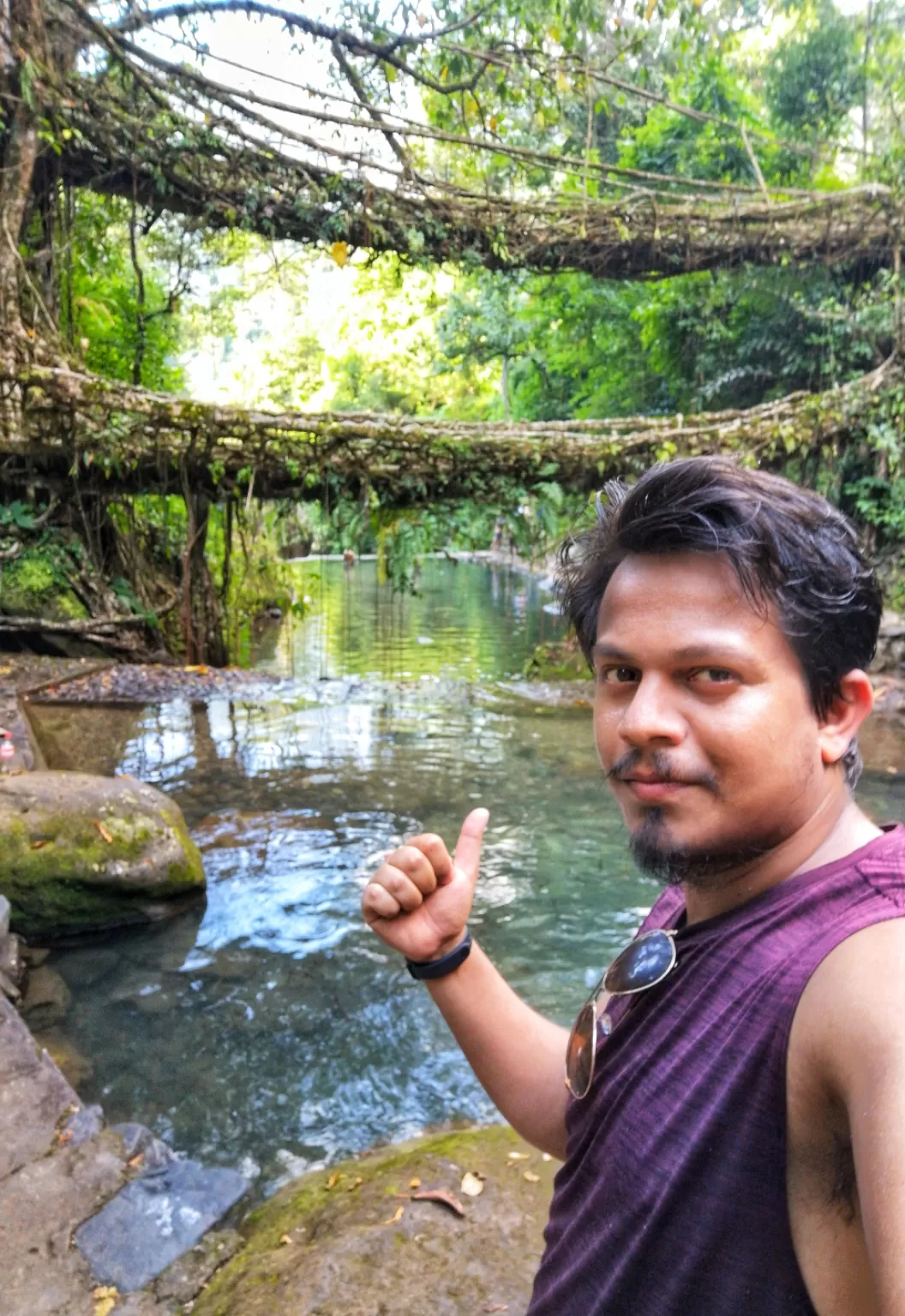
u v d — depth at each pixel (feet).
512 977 12.23
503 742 22.54
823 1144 2.02
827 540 2.46
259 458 27.68
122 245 36.01
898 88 35.50
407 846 3.59
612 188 36.55
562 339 47.16
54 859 13.34
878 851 2.28
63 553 29.37
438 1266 6.86
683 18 28.35
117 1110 9.80
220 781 19.39
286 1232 7.52
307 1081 10.34
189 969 12.62
